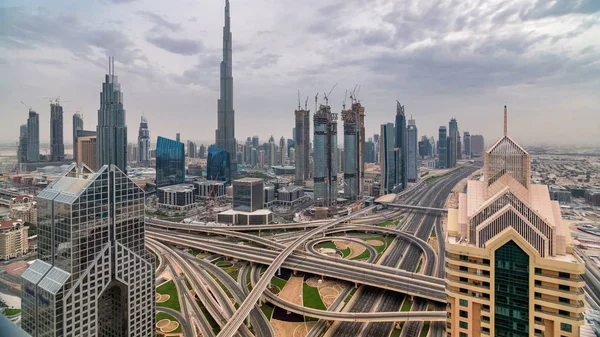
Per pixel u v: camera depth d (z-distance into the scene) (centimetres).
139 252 17062
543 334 12750
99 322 17362
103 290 15438
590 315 18088
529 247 12938
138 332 16988
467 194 16025
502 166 15400
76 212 14300
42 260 15600
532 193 14950
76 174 16812
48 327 14175
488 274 13775
